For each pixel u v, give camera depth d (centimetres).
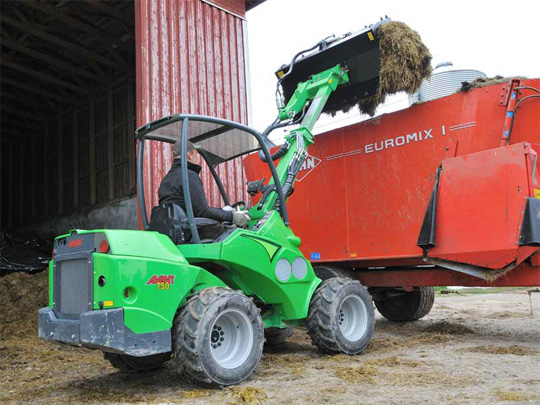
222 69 873
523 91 482
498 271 459
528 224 430
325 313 429
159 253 342
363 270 627
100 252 325
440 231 492
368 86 576
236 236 389
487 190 463
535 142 482
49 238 1110
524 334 536
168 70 797
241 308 360
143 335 321
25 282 812
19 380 394
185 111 808
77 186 1474
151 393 339
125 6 1060
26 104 1516
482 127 493
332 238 598
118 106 1336
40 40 1227
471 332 561
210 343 338
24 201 1753
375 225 560
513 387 313
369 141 572
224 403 302
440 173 500
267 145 456
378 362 400
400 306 694
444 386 320
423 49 539
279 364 414
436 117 522
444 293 1318
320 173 614
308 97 576
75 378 398
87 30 1138
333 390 317
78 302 335
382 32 535
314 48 593
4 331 630
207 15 869
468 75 562
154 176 753
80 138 1483
